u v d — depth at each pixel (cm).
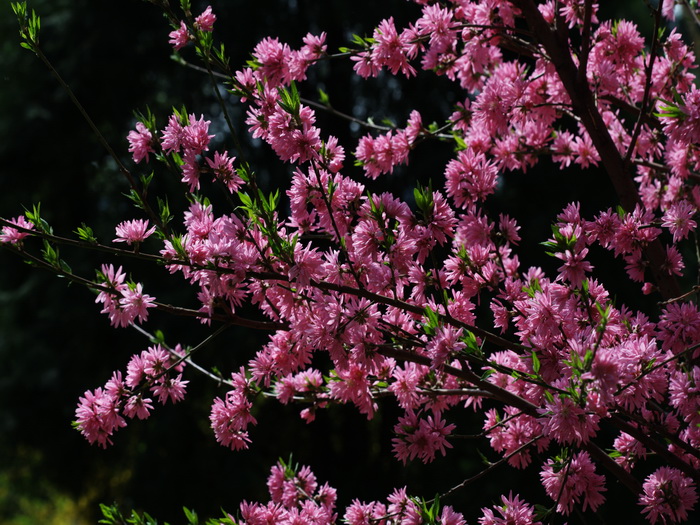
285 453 1018
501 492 783
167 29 941
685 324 230
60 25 956
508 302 265
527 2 284
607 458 235
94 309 941
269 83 282
